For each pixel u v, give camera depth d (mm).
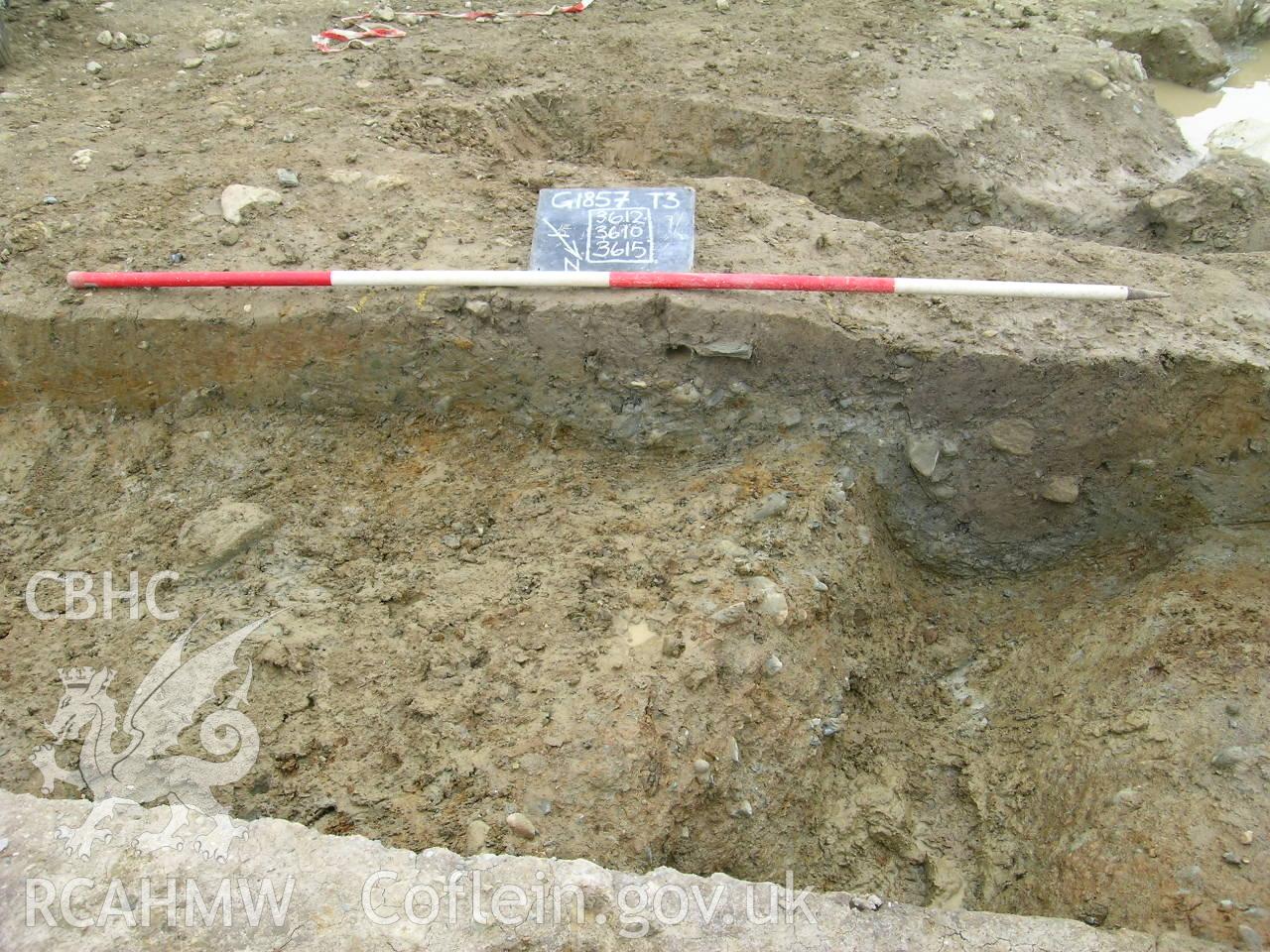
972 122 4656
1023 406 3137
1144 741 2715
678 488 3246
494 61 4941
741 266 3367
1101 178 4797
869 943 1933
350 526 3123
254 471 3254
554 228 3369
